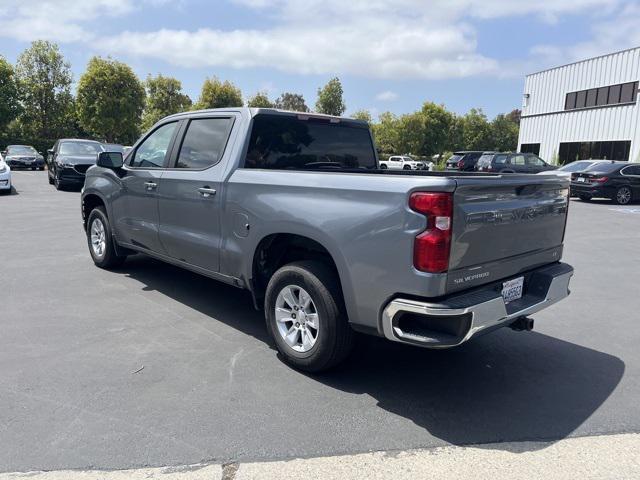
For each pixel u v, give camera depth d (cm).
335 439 312
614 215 1446
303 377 394
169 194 516
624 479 280
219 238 462
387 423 333
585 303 607
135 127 4531
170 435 311
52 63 4409
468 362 434
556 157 3444
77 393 358
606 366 430
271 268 443
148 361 412
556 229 420
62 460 285
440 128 5703
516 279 379
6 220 1110
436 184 308
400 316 328
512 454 302
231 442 306
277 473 279
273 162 475
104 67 4294
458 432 325
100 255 687
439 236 310
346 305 358
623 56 2872
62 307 538
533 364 432
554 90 3456
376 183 336
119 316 514
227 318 516
